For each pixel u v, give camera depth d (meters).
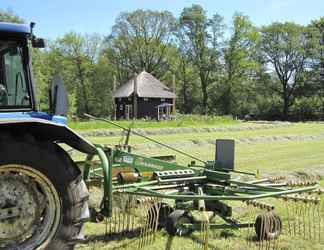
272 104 72.75
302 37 72.50
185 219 6.06
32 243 4.14
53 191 4.18
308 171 12.08
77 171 4.28
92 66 68.00
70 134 4.25
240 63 71.00
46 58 65.25
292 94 72.69
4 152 3.96
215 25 71.50
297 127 35.81
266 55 73.88
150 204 5.75
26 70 4.30
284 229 6.45
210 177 6.83
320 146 19.86
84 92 67.88
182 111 74.56
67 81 66.50
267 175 11.22
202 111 73.56
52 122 4.09
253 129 32.28
